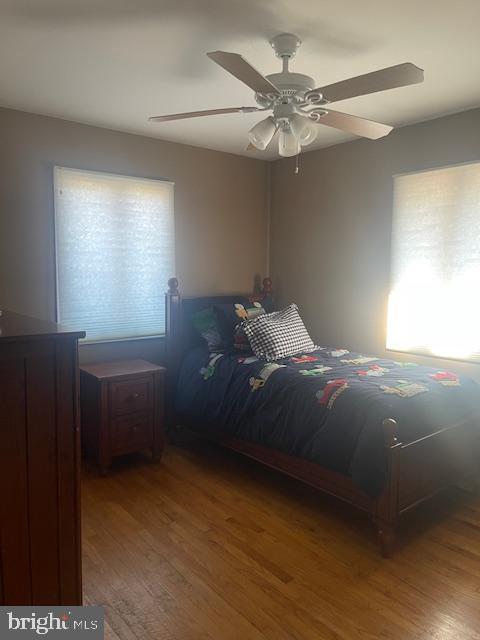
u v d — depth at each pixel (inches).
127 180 148.3
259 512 112.3
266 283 180.4
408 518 110.5
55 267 136.5
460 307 131.5
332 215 165.0
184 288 166.7
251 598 82.5
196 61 98.7
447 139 132.3
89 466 137.3
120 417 132.4
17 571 57.1
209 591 84.3
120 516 109.9
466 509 114.8
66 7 78.6
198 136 153.2
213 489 124.0
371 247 153.7
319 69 101.7
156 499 118.3
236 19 82.3
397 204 143.9
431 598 83.0
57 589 60.3
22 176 130.2
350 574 89.5
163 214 157.6
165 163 157.8
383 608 80.4
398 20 82.4
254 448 124.8
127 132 148.2
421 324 140.6
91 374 132.0
